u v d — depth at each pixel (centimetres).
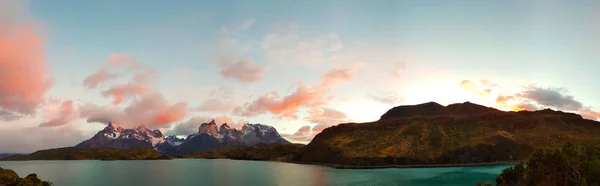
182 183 18150
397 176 18925
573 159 9731
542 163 10081
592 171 9475
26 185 11775
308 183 16775
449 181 16325
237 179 19662
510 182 12131
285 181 18012
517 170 12631
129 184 18088
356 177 18838
